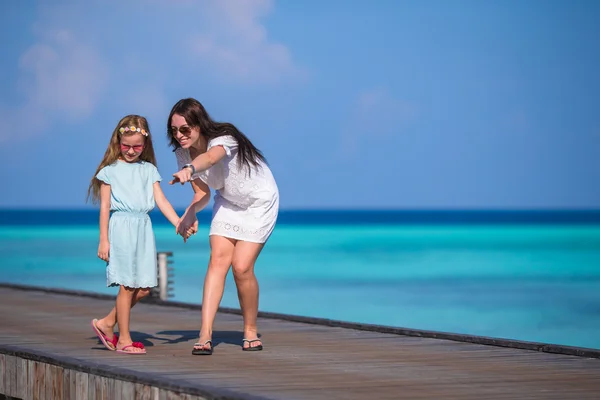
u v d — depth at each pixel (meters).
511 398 5.39
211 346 7.04
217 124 6.94
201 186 7.39
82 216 162.88
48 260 40.94
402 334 8.31
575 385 5.82
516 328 19.34
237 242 7.14
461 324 19.86
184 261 40.00
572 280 31.34
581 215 184.62
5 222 122.75
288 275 33.47
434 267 37.47
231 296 24.05
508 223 121.50
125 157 7.13
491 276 33.03
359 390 5.60
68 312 10.48
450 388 5.69
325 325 9.04
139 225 7.03
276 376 6.06
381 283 30.23
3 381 7.11
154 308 11.02
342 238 70.44
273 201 7.11
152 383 5.54
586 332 18.78
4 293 13.01
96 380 6.04
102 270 34.69
